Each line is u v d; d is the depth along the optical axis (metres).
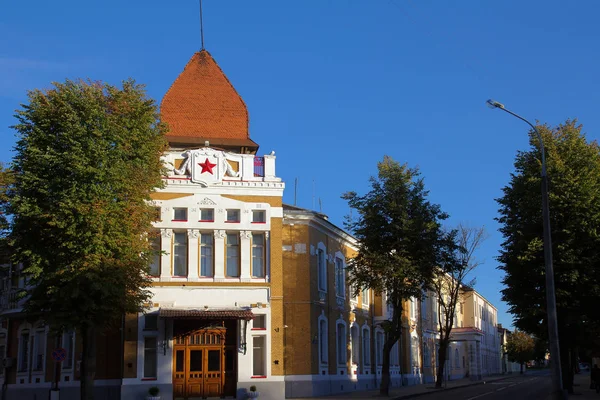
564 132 39.12
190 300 33.66
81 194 27.08
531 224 37.62
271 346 33.91
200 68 41.66
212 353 33.81
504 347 116.88
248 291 34.28
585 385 55.50
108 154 27.91
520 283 38.03
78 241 27.27
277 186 35.41
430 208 40.53
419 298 39.53
